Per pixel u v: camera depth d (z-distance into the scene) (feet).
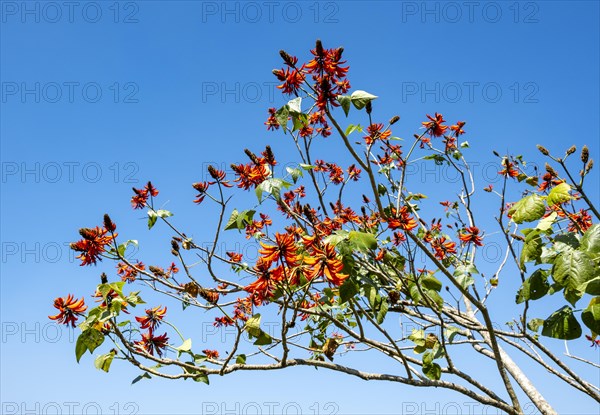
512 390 14.47
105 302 11.68
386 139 15.03
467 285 12.57
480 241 15.93
